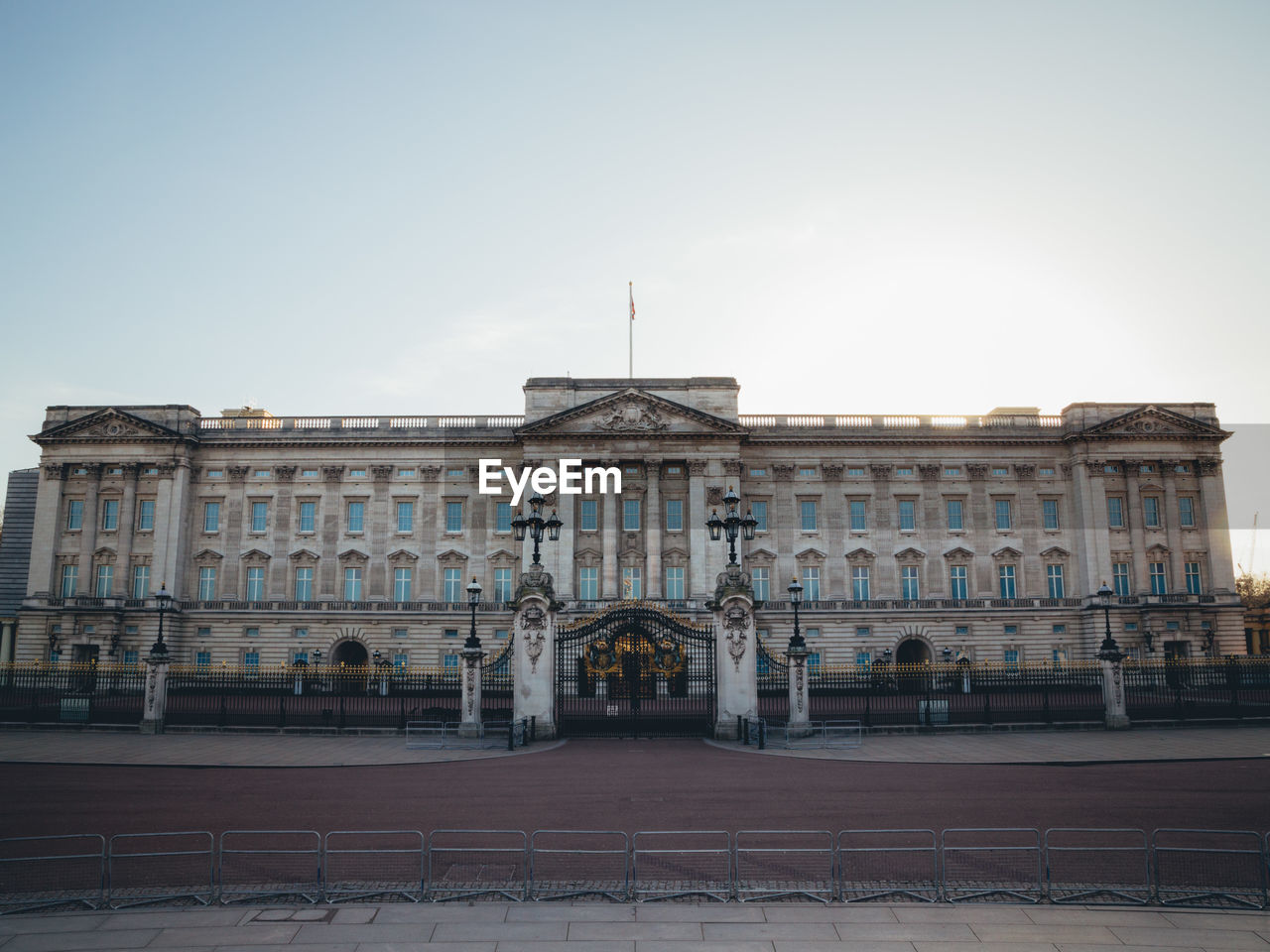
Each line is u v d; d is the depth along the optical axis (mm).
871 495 80938
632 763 32594
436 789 26719
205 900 15891
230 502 81000
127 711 44188
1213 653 77000
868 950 13617
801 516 80438
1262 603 99938
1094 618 77188
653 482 78062
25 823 22031
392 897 16109
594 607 74438
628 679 41750
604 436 78250
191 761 33000
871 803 24359
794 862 18469
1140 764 32312
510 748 35938
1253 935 14234
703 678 41562
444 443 80750
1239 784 27453
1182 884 16922
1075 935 14219
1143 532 79375
